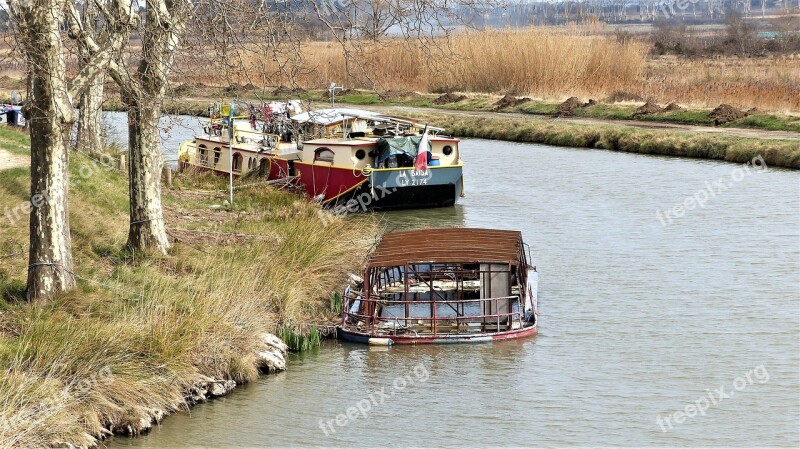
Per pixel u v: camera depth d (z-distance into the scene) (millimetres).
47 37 18703
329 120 38469
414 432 17703
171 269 23391
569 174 44188
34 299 19953
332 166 36656
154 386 17938
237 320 20688
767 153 45625
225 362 19484
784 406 18703
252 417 18109
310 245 25750
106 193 28641
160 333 18812
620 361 20922
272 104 38562
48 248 20031
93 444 16312
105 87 23000
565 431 17719
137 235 24297
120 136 49531
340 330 22562
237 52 21141
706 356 21125
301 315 22891
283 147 38625
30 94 20000
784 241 30656
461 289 24906
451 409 18656
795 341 21953
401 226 33812
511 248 23969
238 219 29484
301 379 20000
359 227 30234
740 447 17062
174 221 28703
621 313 23969
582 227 33219
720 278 26781
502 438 17422
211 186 37062
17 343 17734
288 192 36750
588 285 26297
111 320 19375
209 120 43031
